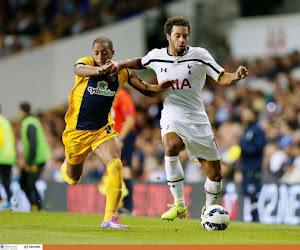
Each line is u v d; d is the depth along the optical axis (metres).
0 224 27.52
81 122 26.09
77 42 74.50
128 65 26.58
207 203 28.17
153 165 53.84
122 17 74.81
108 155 25.58
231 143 51.69
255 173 41.22
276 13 71.38
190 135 26.80
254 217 41.28
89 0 78.81
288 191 40.22
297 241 22.19
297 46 64.31
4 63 80.19
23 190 44.06
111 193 25.08
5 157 45.22
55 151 64.69
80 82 26.08
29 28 84.25
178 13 67.62
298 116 50.97
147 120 63.06
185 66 26.52
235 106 58.31
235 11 67.62
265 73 63.56
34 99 77.50
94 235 22.33
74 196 47.69
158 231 24.39
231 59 65.62
